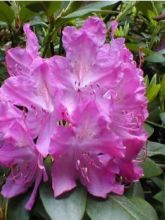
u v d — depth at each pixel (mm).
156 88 395
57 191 284
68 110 285
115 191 298
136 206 299
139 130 310
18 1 358
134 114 308
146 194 377
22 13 376
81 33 289
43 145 284
